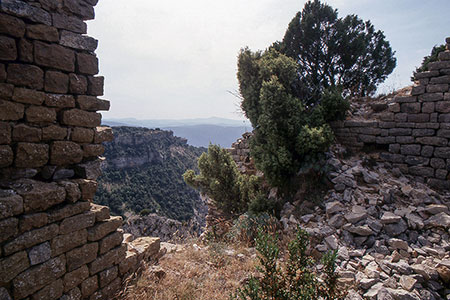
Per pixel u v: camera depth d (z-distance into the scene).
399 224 5.80
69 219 3.19
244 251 5.91
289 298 2.93
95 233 3.50
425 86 7.76
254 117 9.57
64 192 3.14
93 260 3.50
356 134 8.94
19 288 2.70
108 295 3.71
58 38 3.16
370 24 15.48
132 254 4.27
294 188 8.30
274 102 8.12
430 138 7.67
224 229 8.70
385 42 15.59
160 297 3.79
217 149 9.92
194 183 10.48
